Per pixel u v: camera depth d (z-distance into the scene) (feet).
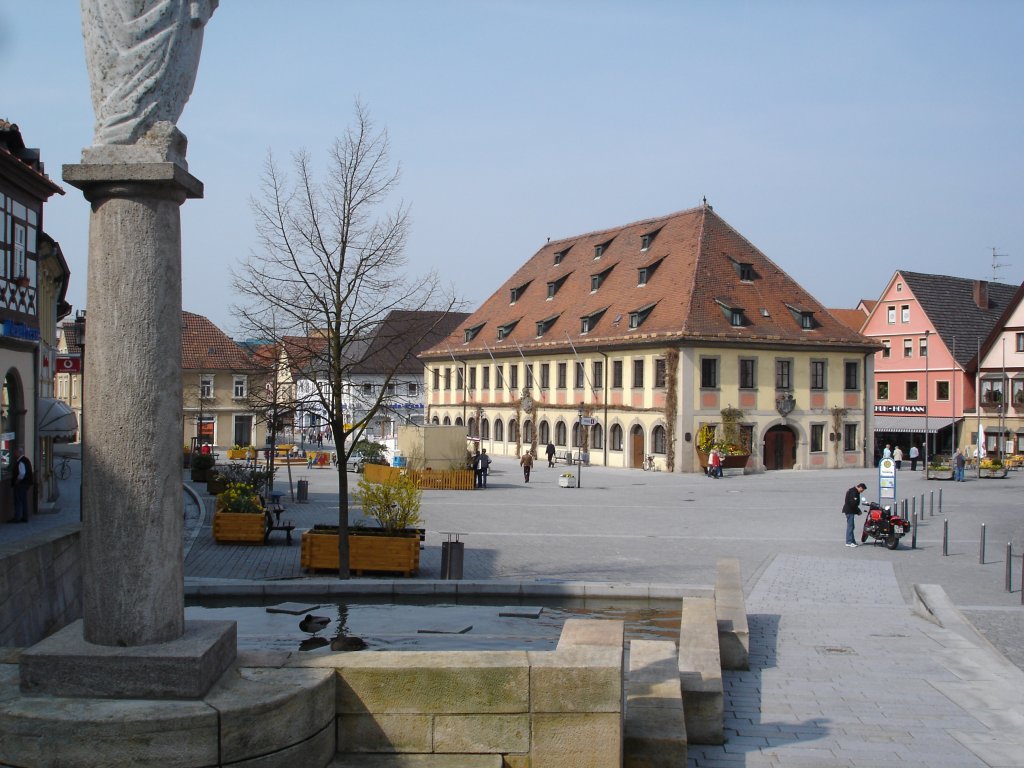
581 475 175.94
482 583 54.34
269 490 121.70
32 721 16.97
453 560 59.93
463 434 146.51
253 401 77.25
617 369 200.34
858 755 25.27
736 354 187.42
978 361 228.84
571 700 19.15
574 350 209.05
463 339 263.08
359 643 35.47
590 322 211.20
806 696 31.89
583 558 71.36
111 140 19.38
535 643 42.06
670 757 21.44
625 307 205.67
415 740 19.30
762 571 66.13
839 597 55.88
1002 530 94.94
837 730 27.71
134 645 18.78
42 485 103.60
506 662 19.40
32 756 16.96
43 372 121.60
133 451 19.01
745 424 188.14
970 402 238.48
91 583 19.02
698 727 26.27
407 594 54.49
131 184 19.12
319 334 71.61
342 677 19.39
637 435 194.29
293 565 67.21
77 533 40.29
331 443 295.07
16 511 84.12
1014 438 222.48
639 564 68.59
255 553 73.41
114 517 18.92
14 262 86.33
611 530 90.89
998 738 26.86
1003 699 31.45
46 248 108.17
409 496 68.33
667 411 183.42
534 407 228.02
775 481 162.20
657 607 51.85
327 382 71.26
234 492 81.51
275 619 48.11
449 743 19.25
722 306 190.60
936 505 121.29
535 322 234.99
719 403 185.57
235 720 17.42
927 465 186.19
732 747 25.95
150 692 17.99
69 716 17.04
